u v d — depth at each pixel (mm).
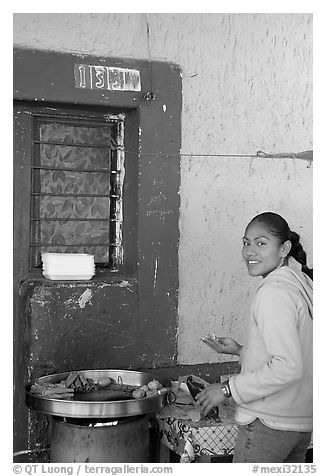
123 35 3314
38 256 3346
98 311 3275
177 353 3518
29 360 3146
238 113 3629
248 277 3707
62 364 3205
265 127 3709
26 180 3230
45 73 3125
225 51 3576
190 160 3520
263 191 3730
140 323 3400
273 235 2652
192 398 3143
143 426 2912
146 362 3430
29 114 3238
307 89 3812
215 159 3588
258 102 3680
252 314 2533
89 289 3248
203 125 3541
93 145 3441
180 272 3529
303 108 3809
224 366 3615
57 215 3402
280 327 2383
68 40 3188
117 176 3506
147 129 3375
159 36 3404
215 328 3633
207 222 3584
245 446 2500
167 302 3465
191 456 2789
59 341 3191
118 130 3490
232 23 3588
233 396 2469
